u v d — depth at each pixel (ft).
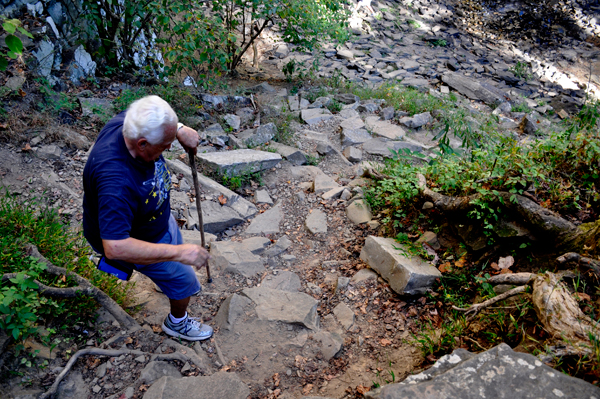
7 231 10.40
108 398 8.02
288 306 11.13
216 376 8.64
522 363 6.86
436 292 11.44
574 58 46.73
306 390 9.05
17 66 16.53
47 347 8.52
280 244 14.02
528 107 34.22
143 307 10.77
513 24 53.26
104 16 21.52
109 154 6.70
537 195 11.78
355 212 15.31
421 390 6.52
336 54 39.22
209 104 21.39
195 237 13.48
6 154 14.06
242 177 17.13
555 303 8.22
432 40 46.60
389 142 21.16
